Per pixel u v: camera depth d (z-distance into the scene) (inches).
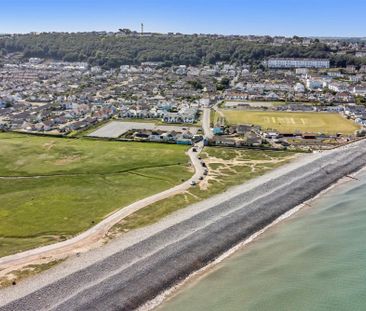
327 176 5625.0
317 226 4244.6
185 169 5836.6
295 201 4852.4
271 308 2997.0
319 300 3073.3
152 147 6889.8
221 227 4138.8
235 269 3506.4
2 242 3873.0
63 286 3203.7
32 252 3690.9
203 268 3543.3
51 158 6274.6
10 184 5290.4
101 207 4616.1
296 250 3774.6
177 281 3353.8
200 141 7278.5
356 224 4242.1
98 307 3006.9
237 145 6968.5
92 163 6053.2
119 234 4003.4
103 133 7815.0
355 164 6122.1
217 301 3085.6
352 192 5162.4
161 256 3617.1
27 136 7588.6
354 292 3144.7
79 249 3740.2
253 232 4156.0
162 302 3102.9
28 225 4202.8
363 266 3479.3
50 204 4694.9
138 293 3169.3
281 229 4217.5
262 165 6043.3
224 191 5054.1
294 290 3191.4
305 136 7480.3
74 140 7303.2
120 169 5802.2
